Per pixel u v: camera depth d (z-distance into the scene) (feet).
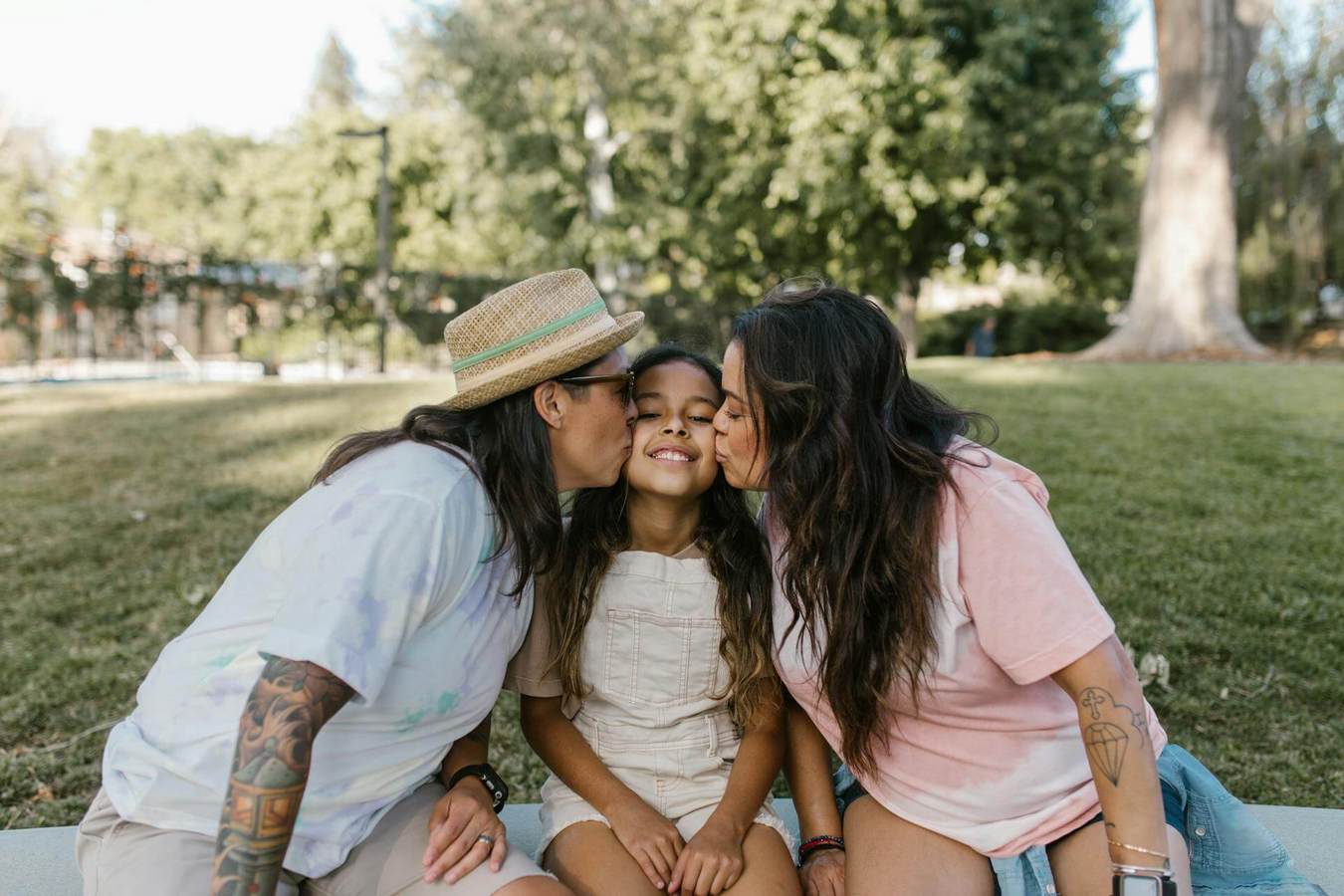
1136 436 24.88
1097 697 5.49
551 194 73.56
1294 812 8.65
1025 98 60.85
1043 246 69.77
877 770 6.57
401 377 55.11
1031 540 5.72
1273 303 71.92
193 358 67.97
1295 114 68.13
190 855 5.45
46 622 14.26
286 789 4.76
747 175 63.00
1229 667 12.42
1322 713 11.43
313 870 5.76
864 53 58.03
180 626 14.05
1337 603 14.10
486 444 6.17
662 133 70.74
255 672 5.58
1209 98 48.73
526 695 7.13
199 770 5.49
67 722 11.53
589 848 6.44
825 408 5.99
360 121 102.99
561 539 6.57
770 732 7.09
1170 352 48.65
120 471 22.93
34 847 8.14
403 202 102.58
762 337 6.16
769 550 7.07
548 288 6.26
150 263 60.18
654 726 7.00
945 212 64.49
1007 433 25.12
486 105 70.13
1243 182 70.08
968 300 122.01
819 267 74.33
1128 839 5.34
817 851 6.86
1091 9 64.80
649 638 6.98
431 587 5.44
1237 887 6.26
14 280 52.85
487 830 5.97
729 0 59.11
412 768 6.02
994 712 6.16
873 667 6.17
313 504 5.72
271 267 67.56
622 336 6.35
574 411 6.30
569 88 71.56
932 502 5.98
